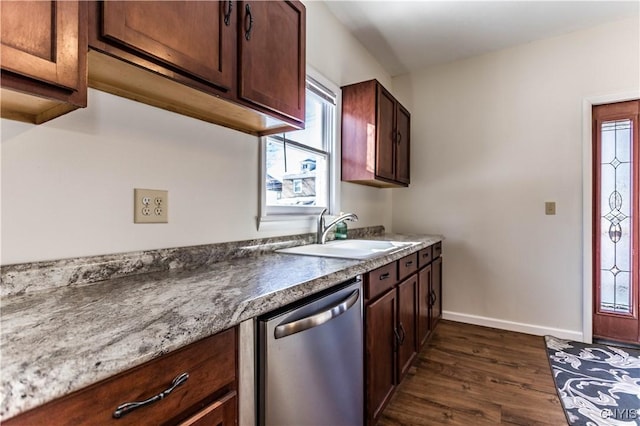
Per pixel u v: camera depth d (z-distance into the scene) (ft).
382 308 5.15
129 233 3.59
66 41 2.22
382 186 9.95
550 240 8.69
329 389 3.60
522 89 9.03
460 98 9.87
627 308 8.08
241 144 5.08
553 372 6.69
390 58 9.73
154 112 3.83
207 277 3.48
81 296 2.72
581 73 8.32
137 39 2.70
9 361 1.57
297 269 3.95
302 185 6.98
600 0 7.07
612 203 8.22
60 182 3.04
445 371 6.77
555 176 8.63
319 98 7.32
